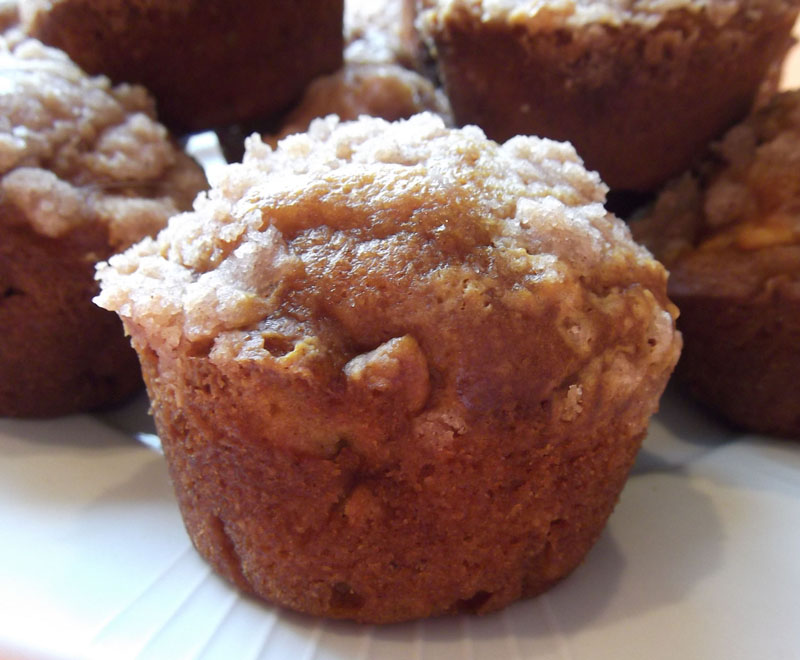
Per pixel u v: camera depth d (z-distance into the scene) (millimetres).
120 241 131
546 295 93
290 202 97
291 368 87
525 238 98
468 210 97
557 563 106
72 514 114
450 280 92
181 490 107
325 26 173
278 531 98
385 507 95
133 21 152
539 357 92
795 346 135
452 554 100
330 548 98
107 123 143
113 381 143
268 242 95
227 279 95
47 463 125
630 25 145
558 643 100
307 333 90
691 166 164
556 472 99
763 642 100
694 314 144
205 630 99
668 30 145
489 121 167
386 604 102
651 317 101
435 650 99
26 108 133
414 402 90
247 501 99
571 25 147
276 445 93
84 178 134
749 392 142
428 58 196
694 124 159
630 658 98
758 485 128
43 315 131
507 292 93
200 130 176
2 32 157
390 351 89
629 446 106
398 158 104
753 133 153
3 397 135
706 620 103
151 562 108
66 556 106
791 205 141
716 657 98
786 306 134
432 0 178
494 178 103
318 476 94
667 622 102
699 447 145
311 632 101
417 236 94
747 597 106
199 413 96
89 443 132
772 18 150
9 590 98
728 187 148
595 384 95
